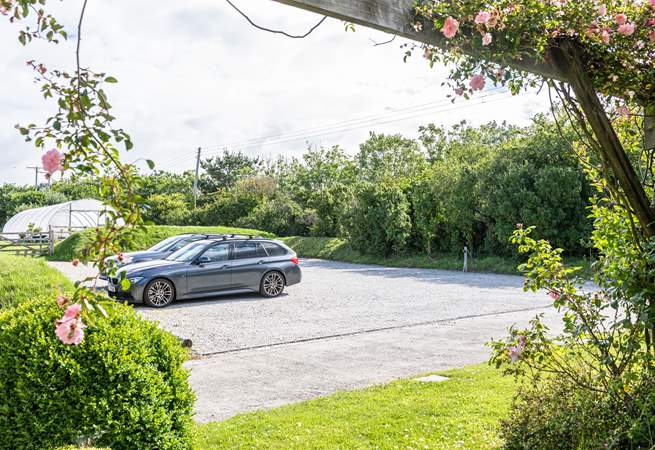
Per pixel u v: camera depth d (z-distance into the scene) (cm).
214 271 1304
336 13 268
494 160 2172
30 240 3108
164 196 4541
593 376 362
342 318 1107
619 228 355
